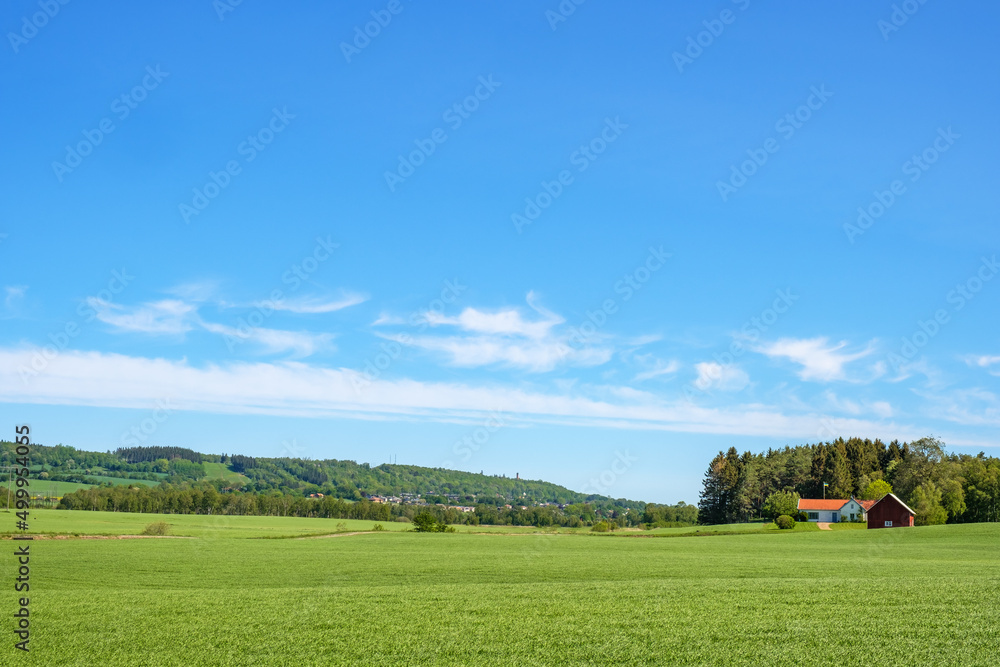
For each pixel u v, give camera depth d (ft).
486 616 78.23
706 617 75.36
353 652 63.98
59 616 79.41
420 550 194.18
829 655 59.72
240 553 175.01
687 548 205.16
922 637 64.80
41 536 220.23
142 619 77.82
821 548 201.98
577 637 67.87
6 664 60.90
